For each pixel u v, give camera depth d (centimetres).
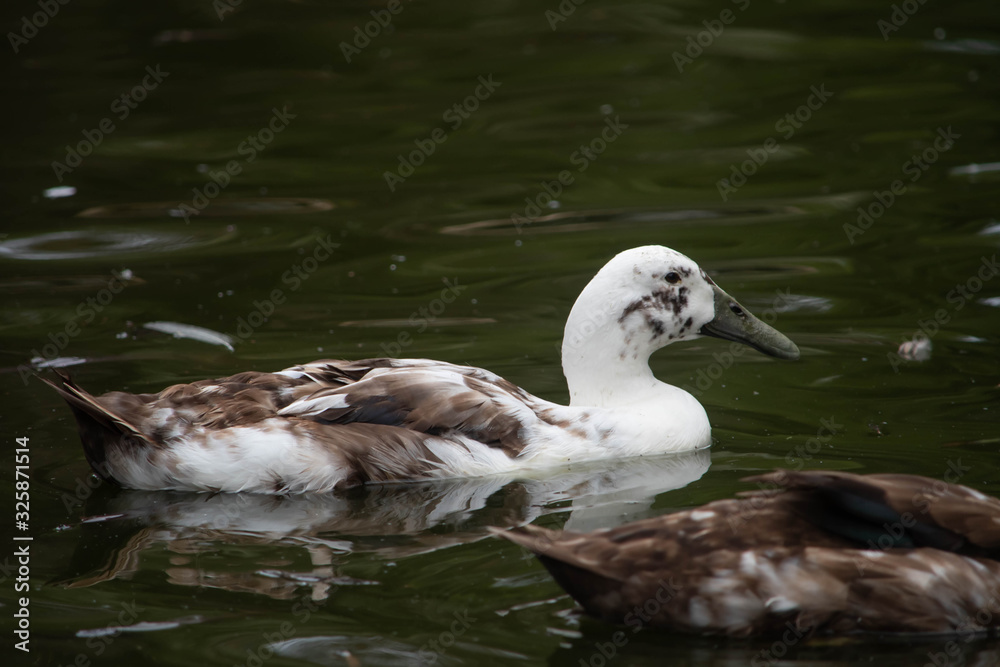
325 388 1040
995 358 1261
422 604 764
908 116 2309
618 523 901
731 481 984
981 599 710
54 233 1812
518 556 839
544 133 2327
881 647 700
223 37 2969
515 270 1634
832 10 3067
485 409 1046
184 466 992
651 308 1127
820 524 728
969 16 2958
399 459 1012
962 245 1662
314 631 732
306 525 920
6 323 1436
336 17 3130
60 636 738
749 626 702
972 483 929
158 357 1322
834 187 1962
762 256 1658
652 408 1099
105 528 918
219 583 809
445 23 3102
